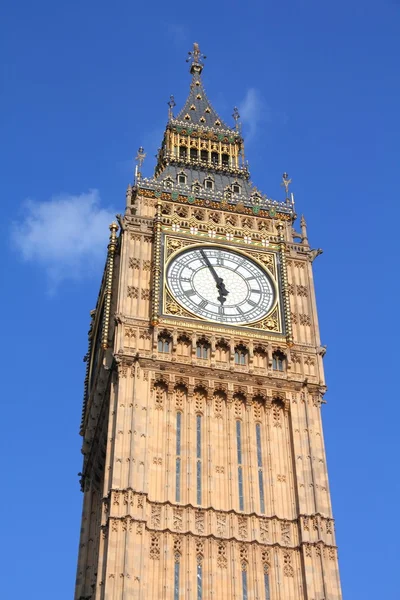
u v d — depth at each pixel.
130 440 61.44
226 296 70.12
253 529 60.03
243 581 58.19
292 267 74.06
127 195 75.94
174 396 64.81
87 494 72.12
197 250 72.44
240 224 76.50
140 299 68.88
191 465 61.94
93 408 71.25
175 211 75.94
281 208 78.62
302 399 66.38
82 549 69.31
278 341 68.44
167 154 86.00
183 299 69.00
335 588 58.41
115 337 66.25
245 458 63.31
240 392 65.88
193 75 97.12
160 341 66.75
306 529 60.38
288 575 58.97
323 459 63.88
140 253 71.56
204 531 59.34
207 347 67.19
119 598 55.22
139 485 59.75
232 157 87.69
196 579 57.59
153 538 58.41
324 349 68.94
